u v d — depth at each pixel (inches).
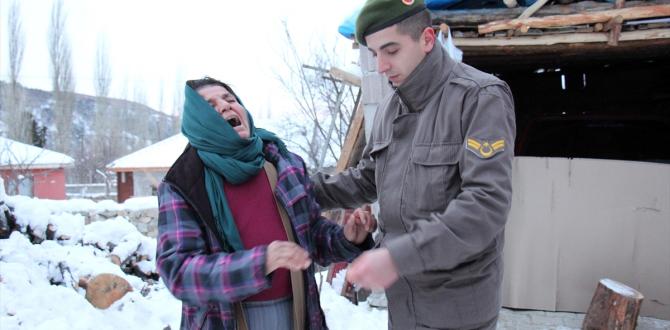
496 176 55.0
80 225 190.5
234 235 62.3
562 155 277.7
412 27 60.6
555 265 167.6
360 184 78.8
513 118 60.7
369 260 49.7
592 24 149.4
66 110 1248.2
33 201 182.2
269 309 65.6
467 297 64.7
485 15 154.1
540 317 164.6
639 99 266.4
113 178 1014.4
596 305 146.4
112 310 150.9
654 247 158.2
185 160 64.0
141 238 196.4
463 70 64.4
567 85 282.8
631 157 264.7
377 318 166.4
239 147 64.7
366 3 61.0
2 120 1103.0
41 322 133.6
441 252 50.9
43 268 155.3
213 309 61.4
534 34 153.1
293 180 69.2
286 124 455.2
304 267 55.7
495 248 64.7
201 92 67.0
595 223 163.3
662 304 158.7
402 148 66.8
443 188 60.9
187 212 60.9
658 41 159.9
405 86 64.0
